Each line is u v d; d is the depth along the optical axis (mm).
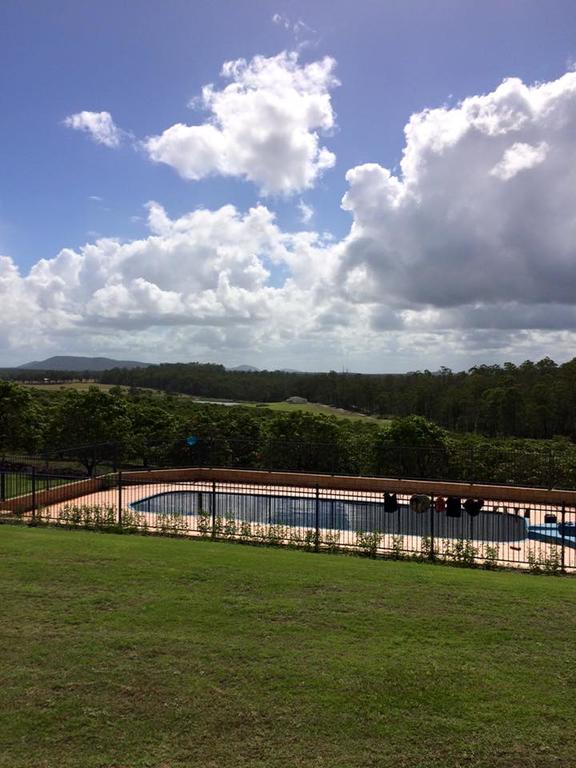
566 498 18781
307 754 3924
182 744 3998
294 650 5418
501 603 6906
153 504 18797
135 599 6637
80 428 23750
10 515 13656
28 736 4039
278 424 25203
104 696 4555
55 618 6031
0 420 23344
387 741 4082
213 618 6129
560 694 4746
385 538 13656
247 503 19094
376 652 5422
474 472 21531
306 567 8391
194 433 25438
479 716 4398
